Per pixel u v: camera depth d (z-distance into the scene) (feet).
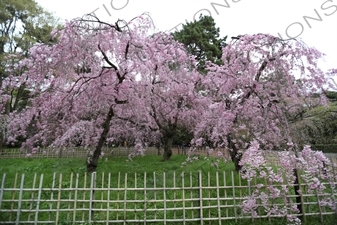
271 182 16.98
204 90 35.60
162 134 40.06
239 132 23.93
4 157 45.98
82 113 31.63
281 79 21.89
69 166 31.81
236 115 23.82
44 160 39.58
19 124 36.68
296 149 19.22
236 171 24.62
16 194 19.01
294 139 23.30
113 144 43.14
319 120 31.78
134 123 34.32
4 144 52.29
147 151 53.47
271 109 22.52
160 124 37.04
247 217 16.81
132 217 16.71
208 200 16.80
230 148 24.18
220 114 24.31
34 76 29.25
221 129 23.24
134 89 26.45
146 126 35.78
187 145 56.95
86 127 27.89
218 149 26.12
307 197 17.88
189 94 34.81
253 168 17.48
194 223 16.37
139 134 38.09
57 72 28.45
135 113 28.35
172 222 16.34
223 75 24.97
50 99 31.86
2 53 52.85
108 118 28.12
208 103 32.35
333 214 17.71
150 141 45.16
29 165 34.37
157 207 17.85
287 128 22.03
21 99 52.65
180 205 18.17
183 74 34.17
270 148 21.58
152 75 28.68
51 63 26.84
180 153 54.03
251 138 22.57
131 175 26.58
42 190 15.90
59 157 44.68
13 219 15.84
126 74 25.94
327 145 48.32
